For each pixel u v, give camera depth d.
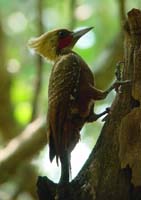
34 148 14.48
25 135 14.57
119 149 8.42
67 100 9.25
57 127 9.16
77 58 9.55
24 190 15.77
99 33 19.64
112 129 8.52
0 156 14.54
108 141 8.52
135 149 8.35
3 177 14.70
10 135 17.20
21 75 19.05
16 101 18.45
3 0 20.42
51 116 9.20
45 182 8.69
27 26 20.22
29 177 15.73
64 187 8.62
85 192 8.53
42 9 17.28
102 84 14.88
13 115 17.42
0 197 15.55
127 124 8.40
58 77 9.34
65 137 9.16
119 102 8.56
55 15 19.70
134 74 8.52
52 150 9.20
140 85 8.47
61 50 10.16
